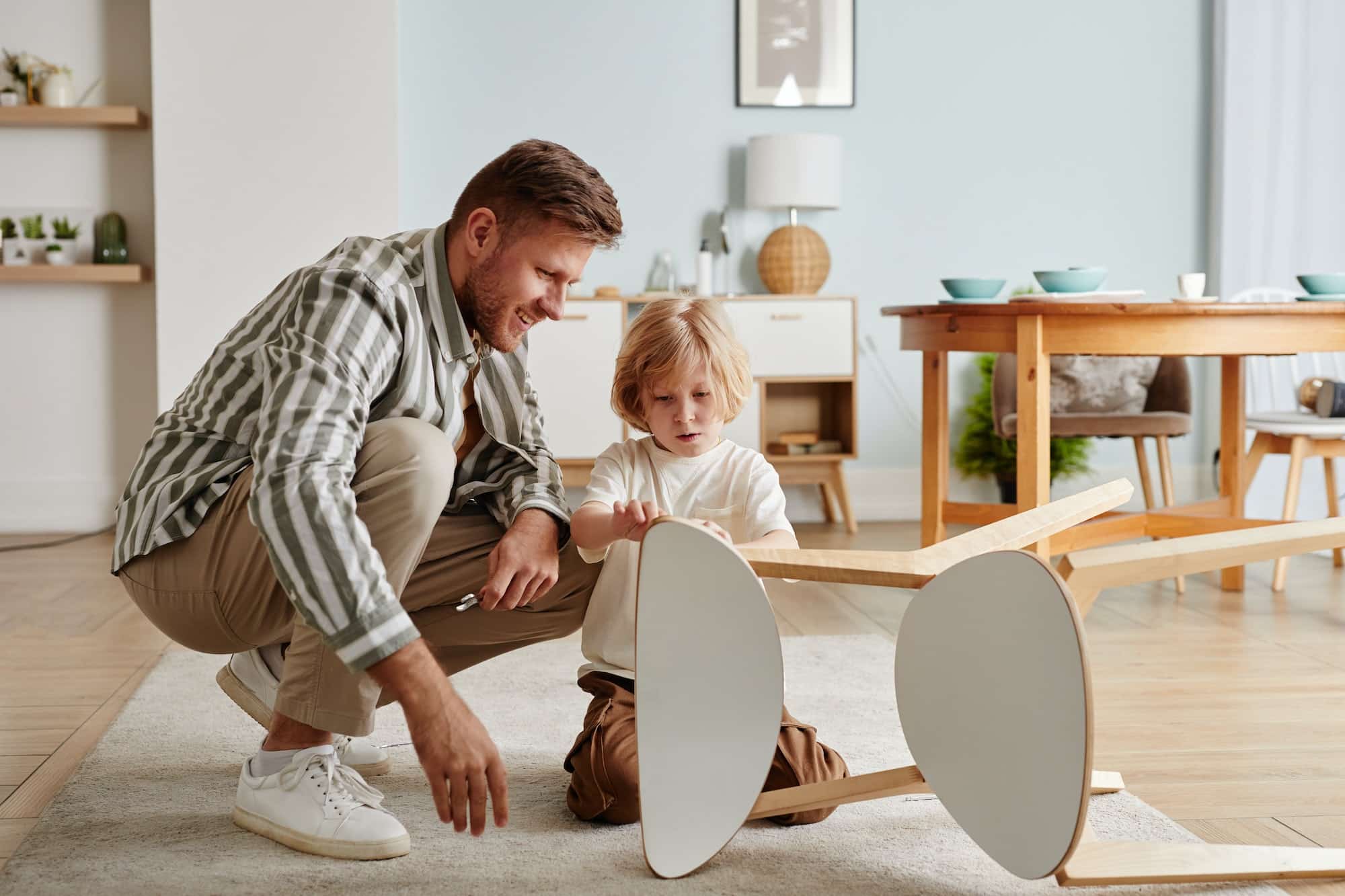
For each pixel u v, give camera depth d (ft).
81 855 4.21
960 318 9.05
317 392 3.84
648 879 4.03
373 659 3.44
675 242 14.79
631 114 14.65
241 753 5.48
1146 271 15.48
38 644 7.98
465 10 14.37
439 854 4.25
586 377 13.58
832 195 14.11
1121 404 12.17
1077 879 3.87
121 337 13.78
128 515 4.42
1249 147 14.51
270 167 13.19
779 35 14.78
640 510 4.22
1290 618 8.88
